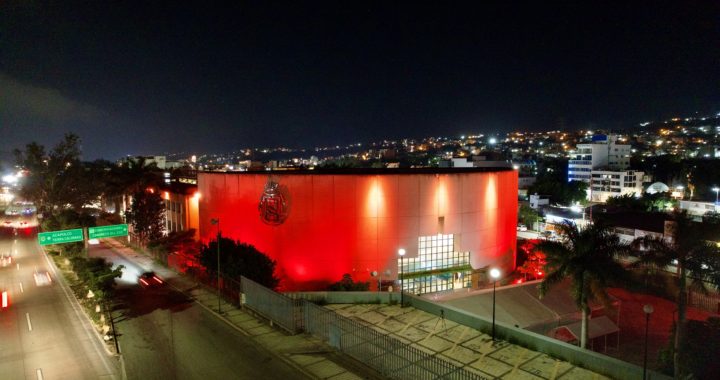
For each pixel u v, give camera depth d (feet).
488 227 173.78
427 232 159.43
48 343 103.71
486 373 80.07
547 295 131.13
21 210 402.72
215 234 186.09
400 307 117.70
